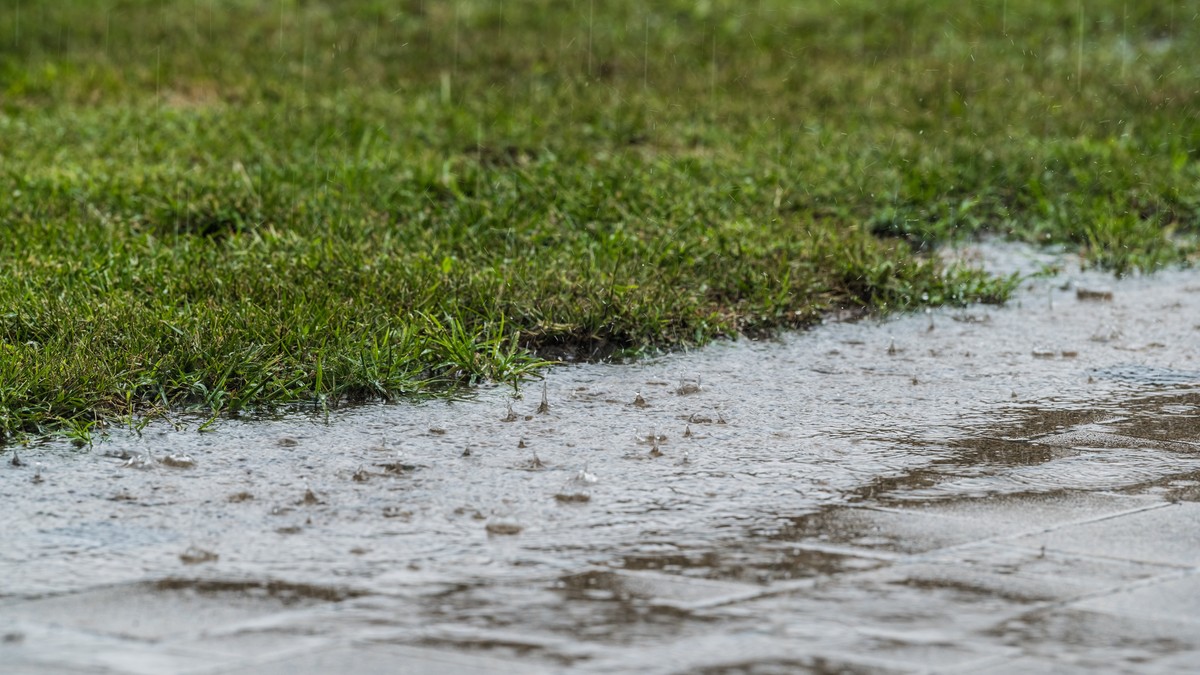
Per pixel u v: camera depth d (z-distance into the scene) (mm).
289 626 8367
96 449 12164
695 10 41094
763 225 21328
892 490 11258
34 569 9391
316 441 12516
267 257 18094
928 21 40125
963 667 7742
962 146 26766
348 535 10102
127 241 19234
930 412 13852
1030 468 11945
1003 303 19016
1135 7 40344
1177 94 32031
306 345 14508
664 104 30734
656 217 21578
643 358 15875
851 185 24172
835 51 37375
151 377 13562
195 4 42812
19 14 40781
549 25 39750
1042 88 32844
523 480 11469
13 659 7906
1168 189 24594
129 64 34812
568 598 8828
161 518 10477
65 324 14711
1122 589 8969
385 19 40719
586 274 17625
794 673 7664
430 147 26453
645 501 10922
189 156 25438
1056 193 24672
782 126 29047
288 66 34688
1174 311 18688
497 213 21250
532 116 28547
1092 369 15742
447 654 7934
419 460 12008
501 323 15609
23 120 28438
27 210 20844
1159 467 12000
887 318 18109
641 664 7785
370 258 18125
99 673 7703
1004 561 9508
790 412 13789
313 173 23578
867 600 8773
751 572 9305
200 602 8781
